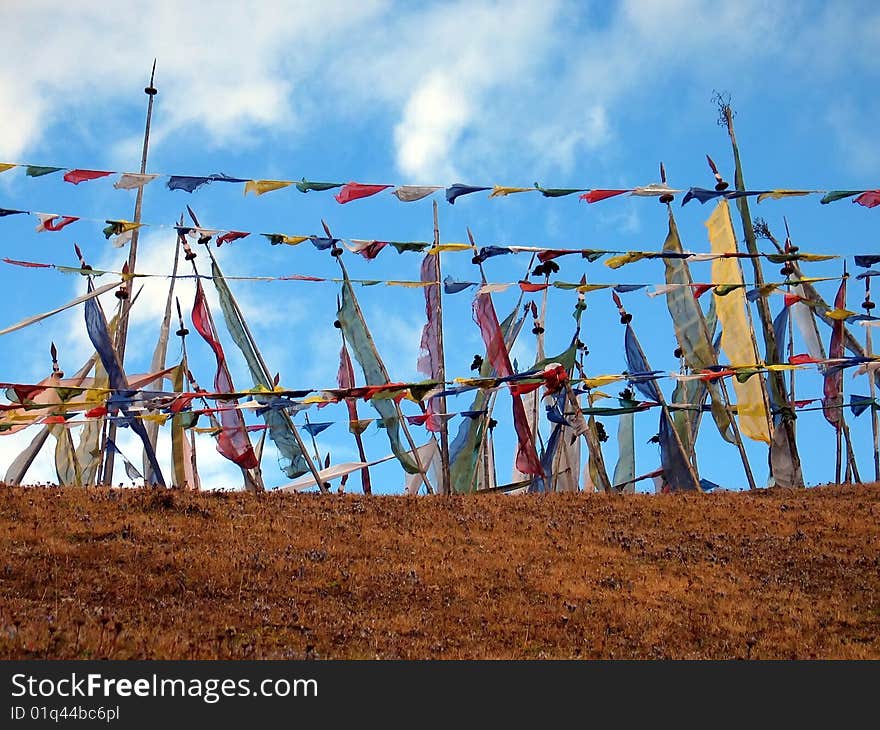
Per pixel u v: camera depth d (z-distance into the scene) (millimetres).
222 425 39625
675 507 38062
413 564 31234
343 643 25250
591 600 29422
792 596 30328
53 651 22438
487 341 41188
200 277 32906
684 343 42656
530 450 40375
